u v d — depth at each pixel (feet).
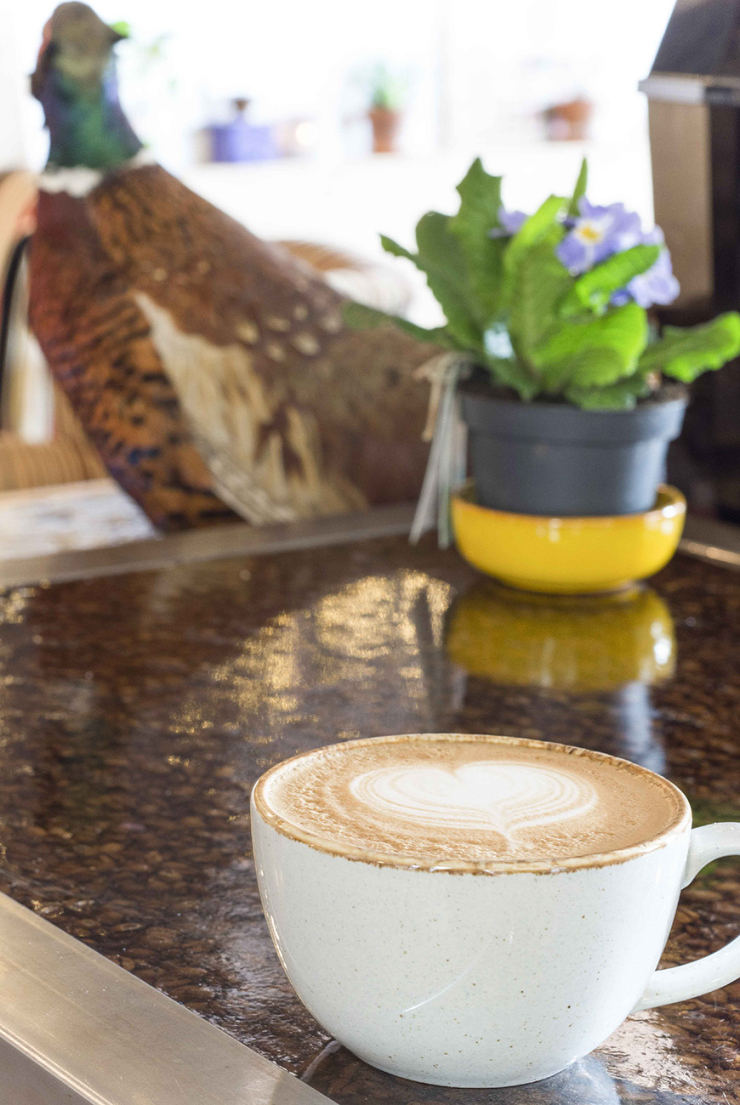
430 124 15.62
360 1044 1.14
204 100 13.39
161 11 12.74
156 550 3.51
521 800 1.18
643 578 3.34
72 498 5.51
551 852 1.06
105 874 1.71
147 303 4.37
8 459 7.25
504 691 2.49
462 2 15.33
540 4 15.20
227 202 13.44
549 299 2.88
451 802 1.16
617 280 2.88
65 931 1.54
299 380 4.46
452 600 3.12
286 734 2.25
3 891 1.65
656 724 2.32
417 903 1.03
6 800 1.96
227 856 1.77
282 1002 1.38
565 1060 1.14
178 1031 1.27
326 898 1.07
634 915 1.06
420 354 4.68
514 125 15.56
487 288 3.04
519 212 2.97
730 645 2.80
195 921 1.57
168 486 4.44
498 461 3.11
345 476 4.53
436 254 3.14
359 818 1.13
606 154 15.06
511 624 2.93
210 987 1.41
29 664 2.62
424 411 4.65
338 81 14.53
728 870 1.73
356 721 2.32
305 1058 1.26
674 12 3.73
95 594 3.12
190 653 2.70
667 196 4.15
